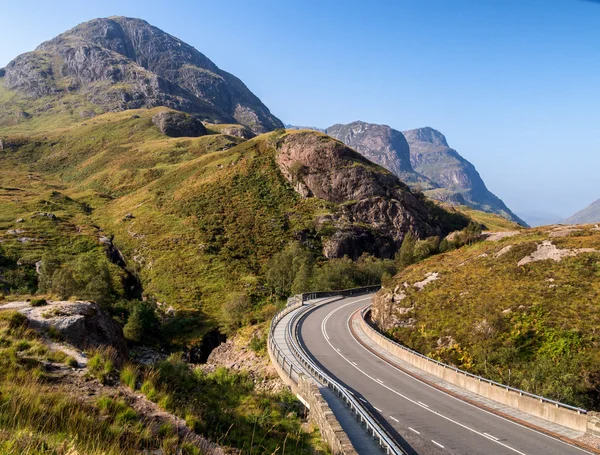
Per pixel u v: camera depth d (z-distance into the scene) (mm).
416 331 42125
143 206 119250
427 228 116875
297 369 27094
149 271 85125
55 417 8102
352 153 128500
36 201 121750
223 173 126125
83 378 11461
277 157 128875
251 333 51625
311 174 119000
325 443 14773
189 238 95250
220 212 107125
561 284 39344
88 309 18781
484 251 54625
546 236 53250
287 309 57500
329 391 22969
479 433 18094
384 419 19859
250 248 93312
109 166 179125
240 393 19688
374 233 107562
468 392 25141
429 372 30078
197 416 11625
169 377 14609
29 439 6562
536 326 34812
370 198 115250
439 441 17109
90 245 92750
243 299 66250
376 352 36750
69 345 14344
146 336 60375
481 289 43844
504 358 32562
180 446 9016
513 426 19078
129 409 9648
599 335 31391
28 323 15133
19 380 9867
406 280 52469
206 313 68750
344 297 72125
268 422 15344
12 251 81750
